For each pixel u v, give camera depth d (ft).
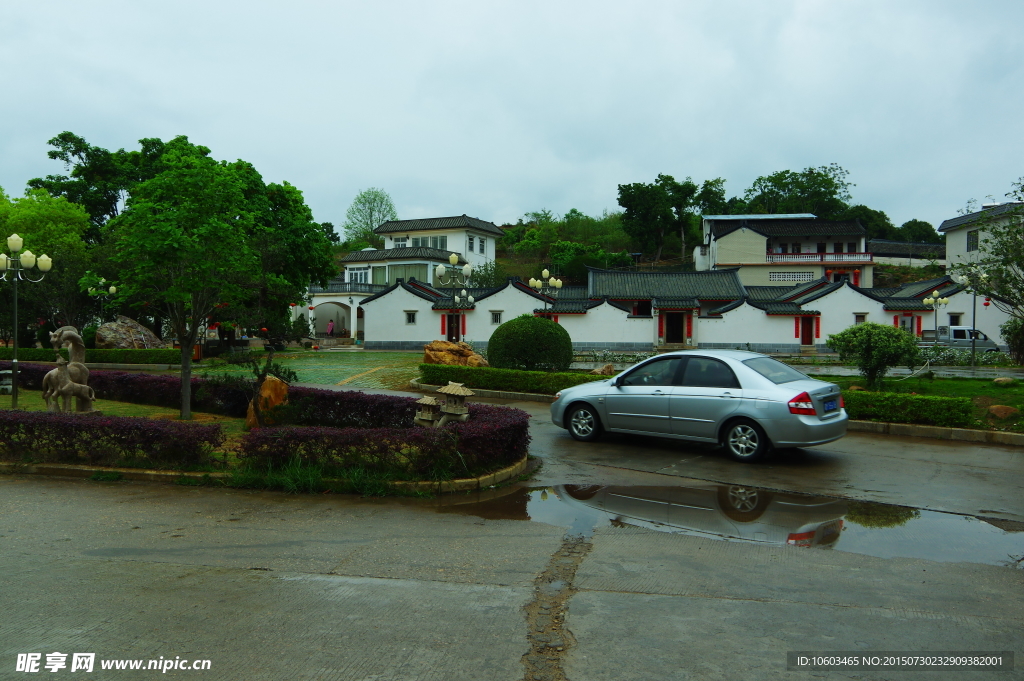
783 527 18.99
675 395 29.12
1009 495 22.66
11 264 44.19
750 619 12.62
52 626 12.13
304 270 100.83
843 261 168.35
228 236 31.83
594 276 135.64
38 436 25.43
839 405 28.22
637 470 26.25
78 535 17.76
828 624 12.44
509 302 120.06
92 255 85.10
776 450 30.17
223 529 18.35
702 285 131.75
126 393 44.83
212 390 38.55
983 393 41.50
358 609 12.96
